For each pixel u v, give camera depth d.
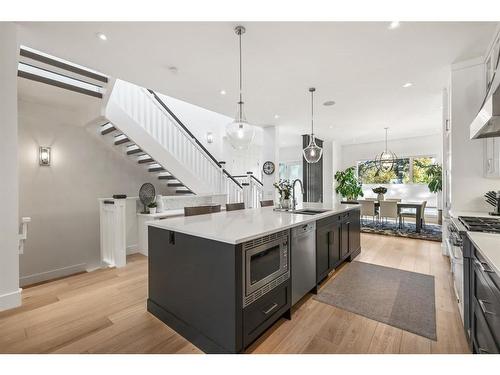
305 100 4.20
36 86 3.15
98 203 4.52
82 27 2.18
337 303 2.36
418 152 7.36
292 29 2.23
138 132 4.12
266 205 4.07
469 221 2.10
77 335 1.85
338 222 3.14
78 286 2.72
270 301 1.87
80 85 3.44
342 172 8.23
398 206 5.70
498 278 1.18
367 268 3.29
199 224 2.07
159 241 2.10
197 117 6.57
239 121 2.56
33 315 2.11
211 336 1.68
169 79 3.31
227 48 2.55
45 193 3.92
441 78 3.34
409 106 4.55
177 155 4.93
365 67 3.00
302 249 2.32
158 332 1.90
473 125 2.07
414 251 4.09
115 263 3.46
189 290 1.83
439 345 1.74
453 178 2.95
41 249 3.89
